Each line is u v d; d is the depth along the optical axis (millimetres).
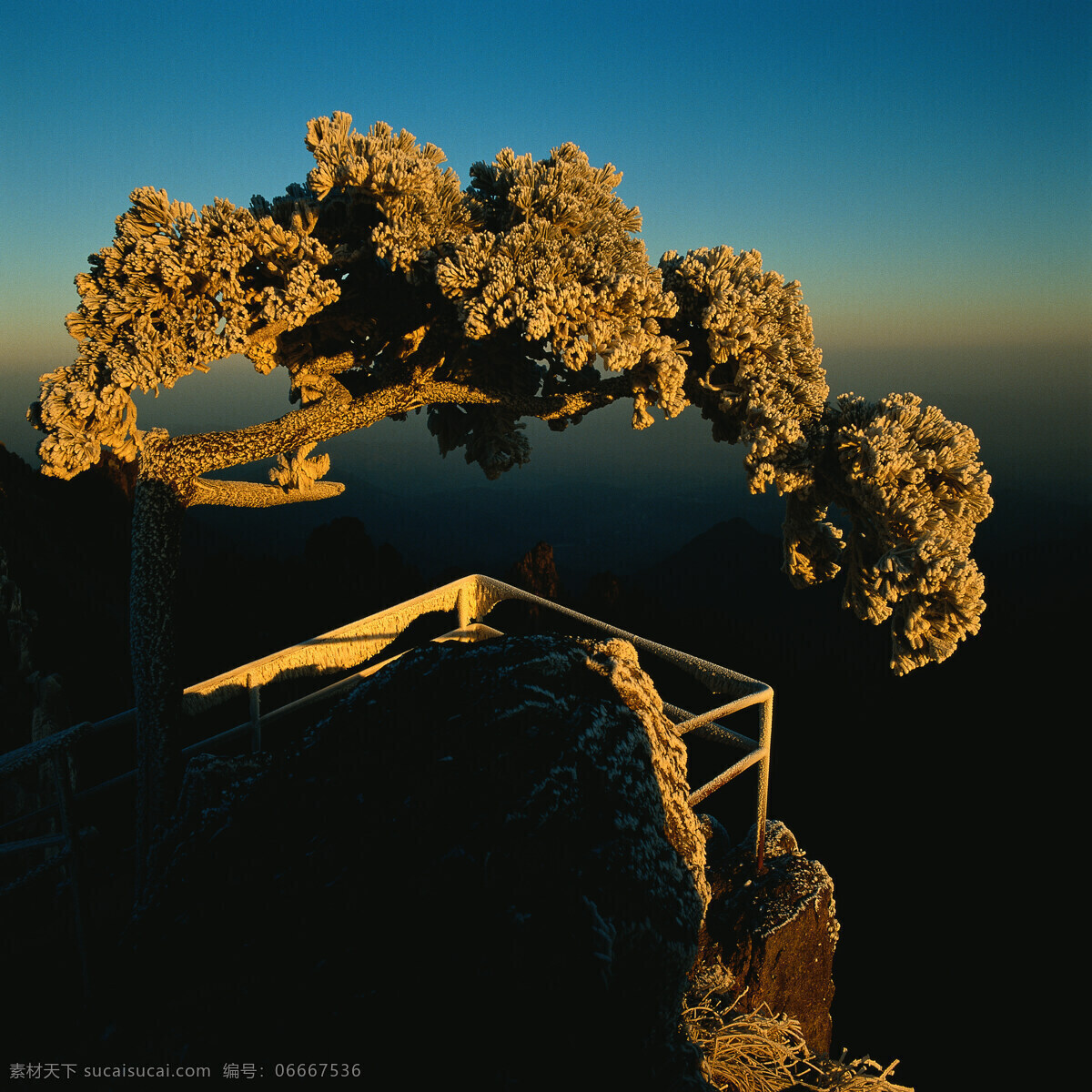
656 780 2465
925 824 15055
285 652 4020
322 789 2344
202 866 2277
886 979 9820
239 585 17281
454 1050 1755
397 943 1938
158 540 3311
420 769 2295
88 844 4109
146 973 2084
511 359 3928
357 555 19109
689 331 3709
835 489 3477
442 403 4777
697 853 2441
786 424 3256
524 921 1879
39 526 17141
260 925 2078
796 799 16469
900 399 3359
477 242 3211
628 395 3639
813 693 22234
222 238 3102
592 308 3150
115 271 3162
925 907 12000
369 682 2609
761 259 3730
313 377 3826
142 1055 1878
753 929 3730
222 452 3412
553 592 17656
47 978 3006
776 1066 3150
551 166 3654
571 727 2344
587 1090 1732
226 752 6637
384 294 3744
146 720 3316
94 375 3047
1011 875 13023
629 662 2873
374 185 3287
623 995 1970
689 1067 2064
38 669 12570
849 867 13641
